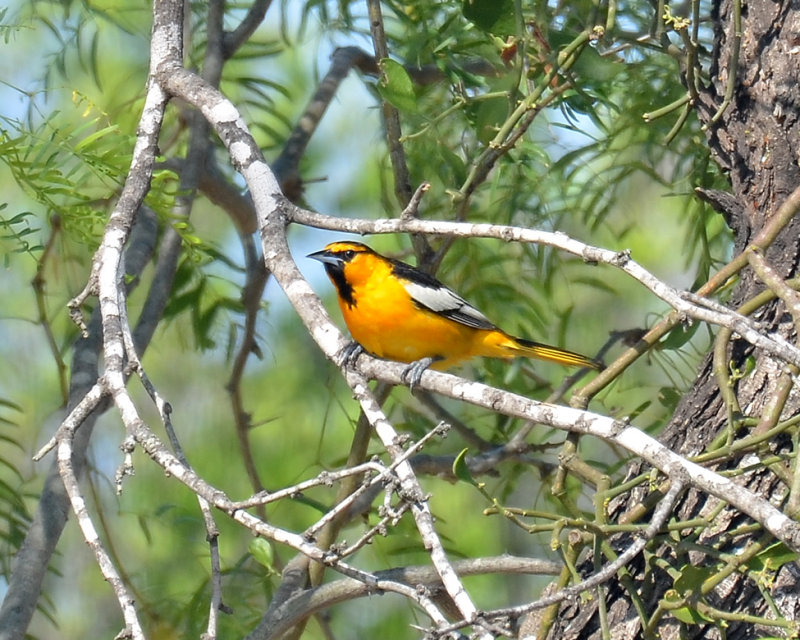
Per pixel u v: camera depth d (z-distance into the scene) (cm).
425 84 1177
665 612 645
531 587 1548
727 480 499
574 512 743
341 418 1592
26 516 1043
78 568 1625
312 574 1016
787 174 747
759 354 723
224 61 1166
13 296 1518
